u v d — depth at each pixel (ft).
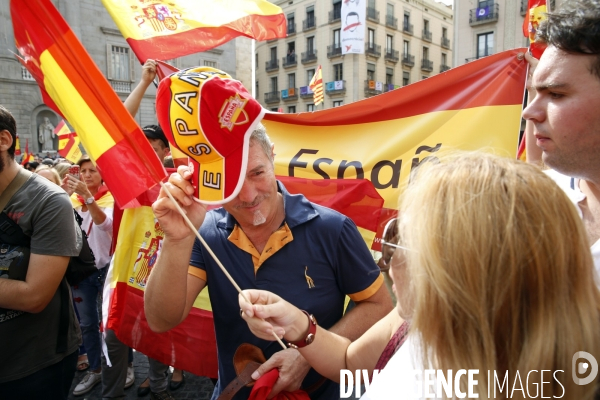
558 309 2.15
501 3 67.72
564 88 3.34
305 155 8.27
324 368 4.12
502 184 2.23
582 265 2.22
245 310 3.84
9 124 5.96
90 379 11.27
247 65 90.79
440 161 2.61
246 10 9.32
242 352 4.82
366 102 7.97
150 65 8.60
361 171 7.85
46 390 6.32
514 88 6.99
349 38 50.49
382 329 3.98
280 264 4.95
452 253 2.22
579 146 3.39
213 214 5.51
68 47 4.48
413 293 2.59
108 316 8.46
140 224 8.54
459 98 7.36
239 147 4.17
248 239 5.09
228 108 4.06
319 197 7.99
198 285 5.28
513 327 2.17
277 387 4.32
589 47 3.14
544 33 3.52
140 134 4.48
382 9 102.53
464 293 2.18
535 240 2.12
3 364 5.92
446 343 2.32
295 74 114.32
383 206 7.66
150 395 10.60
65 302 6.66
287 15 114.21
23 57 4.69
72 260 6.67
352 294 5.09
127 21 8.63
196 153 4.31
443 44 120.98
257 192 4.63
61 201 6.08
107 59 74.43
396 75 108.58
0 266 5.91
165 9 8.88
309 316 4.12
